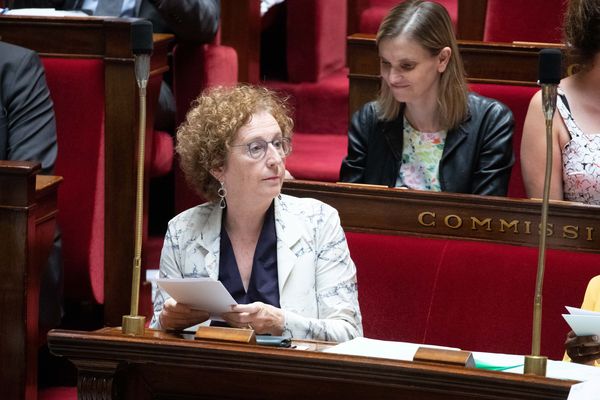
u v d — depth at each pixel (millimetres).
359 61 12711
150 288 13375
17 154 11805
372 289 9461
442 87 10539
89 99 12875
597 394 5973
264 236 8711
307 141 16625
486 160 10609
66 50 12922
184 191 15102
